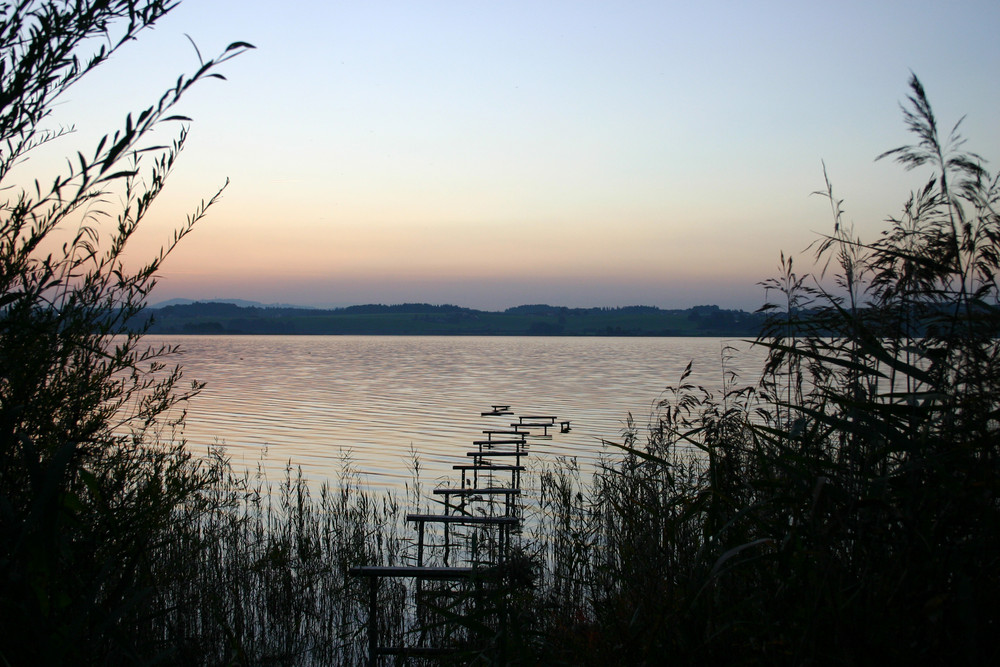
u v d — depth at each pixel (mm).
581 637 4059
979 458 2742
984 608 2584
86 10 2621
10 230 2861
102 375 3525
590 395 44719
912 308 3207
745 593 3350
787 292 3812
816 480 2959
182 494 4156
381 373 69875
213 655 5926
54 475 2379
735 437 4105
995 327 2875
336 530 9711
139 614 4133
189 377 60000
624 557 4301
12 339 2877
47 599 2695
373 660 5039
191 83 2389
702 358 96375
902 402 3305
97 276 3504
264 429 28781
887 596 2727
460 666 4207
